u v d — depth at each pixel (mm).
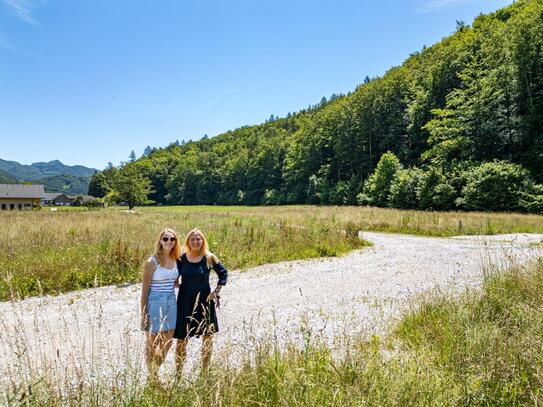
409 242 16391
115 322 6023
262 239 13859
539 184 31844
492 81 40844
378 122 60719
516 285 6074
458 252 13219
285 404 2604
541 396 2867
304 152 77688
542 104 36906
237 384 2904
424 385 2895
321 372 3086
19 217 22938
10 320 6023
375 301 6859
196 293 4043
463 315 4562
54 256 9836
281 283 8898
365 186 54719
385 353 3939
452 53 54281
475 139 41562
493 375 3191
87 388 2848
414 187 42906
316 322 5875
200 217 26250
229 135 162250
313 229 16453
